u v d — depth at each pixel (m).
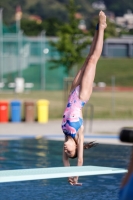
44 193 13.40
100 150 20.66
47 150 20.56
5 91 61.53
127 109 38.97
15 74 66.38
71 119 11.51
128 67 90.94
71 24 57.34
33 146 21.69
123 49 95.69
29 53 69.12
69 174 11.37
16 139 23.84
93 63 11.64
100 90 69.94
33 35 126.81
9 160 18.12
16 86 61.34
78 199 12.70
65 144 11.55
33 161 17.89
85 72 11.63
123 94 59.59
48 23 129.38
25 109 30.98
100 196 13.04
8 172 11.69
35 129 27.23
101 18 11.59
